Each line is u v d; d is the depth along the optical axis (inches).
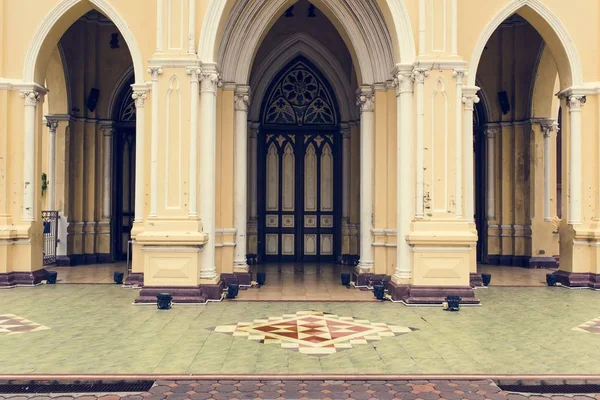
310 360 204.4
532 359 207.2
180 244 319.3
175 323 265.3
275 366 196.7
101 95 526.3
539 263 500.7
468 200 373.7
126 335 240.1
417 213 328.5
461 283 322.7
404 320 276.2
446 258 323.0
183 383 179.9
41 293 350.3
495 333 248.4
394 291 332.2
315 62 521.7
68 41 501.4
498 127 531.2
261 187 533.3
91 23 519.2
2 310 294.8
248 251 522.6
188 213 325.7
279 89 537.6
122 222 540.7
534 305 319.3
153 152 327.3
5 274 371.9
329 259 538.9
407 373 190.1
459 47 378.3
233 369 192.9
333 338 237.6
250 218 523.5
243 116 392.5
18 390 175.2
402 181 337.7
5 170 380.5
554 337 241.1
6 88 379.6
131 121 537.3
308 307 310.3
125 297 336.8
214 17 335.9
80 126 512.7
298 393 171.6
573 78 395.2
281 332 247.9
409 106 338.3
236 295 340.5
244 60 389.4
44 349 216.1
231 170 380.2
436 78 331.3
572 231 393.1
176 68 328.5
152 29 375.2
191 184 326.3
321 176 540.4
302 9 510.0
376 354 213.0
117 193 537.3
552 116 524.4
